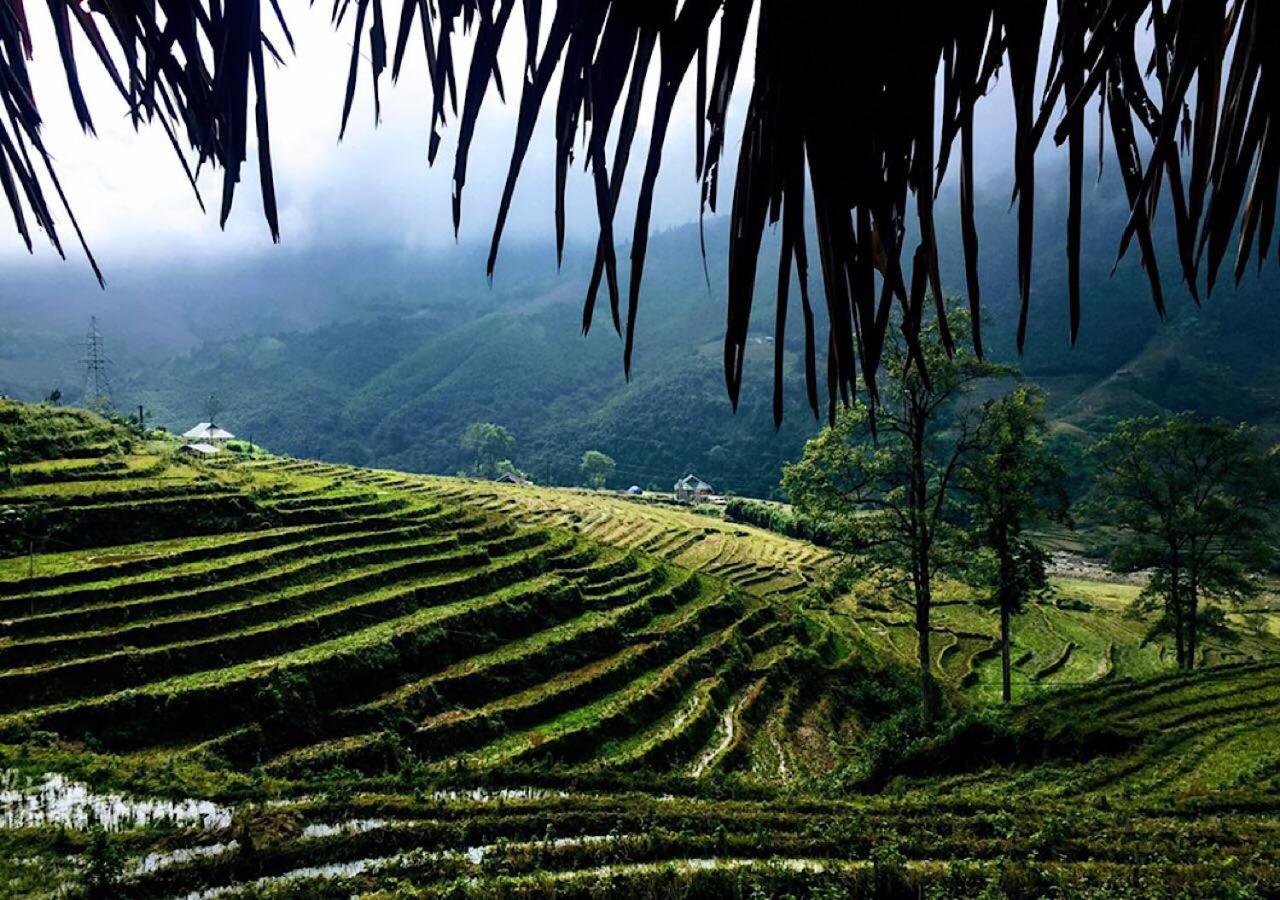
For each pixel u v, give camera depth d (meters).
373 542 35.72
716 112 1.53
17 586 25.67
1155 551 33.53
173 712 21.28
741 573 53.03
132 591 26.52
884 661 38.16
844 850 12.76
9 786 15.82
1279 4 1.47
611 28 1.49
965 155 1.40
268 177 1.70
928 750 20.61
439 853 12.63
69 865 12.20
